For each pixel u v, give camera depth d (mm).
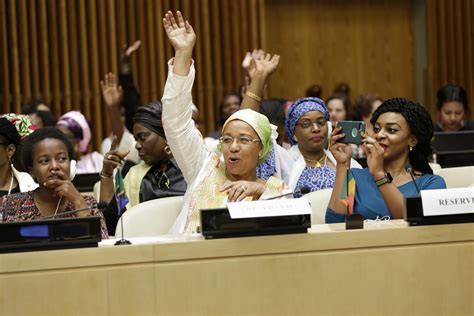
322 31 12742
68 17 11469
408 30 13000
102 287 3824
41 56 11336
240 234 3979
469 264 4188
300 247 4020
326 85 12758
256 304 3973
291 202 4055
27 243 3793
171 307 3889
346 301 4062
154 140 6199
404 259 4121
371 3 12875
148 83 11844
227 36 12164
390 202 4891
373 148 4938
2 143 5398
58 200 4734
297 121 6309
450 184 5941
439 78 12875
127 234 5191
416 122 5094
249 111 4969
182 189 6230
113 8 11602
